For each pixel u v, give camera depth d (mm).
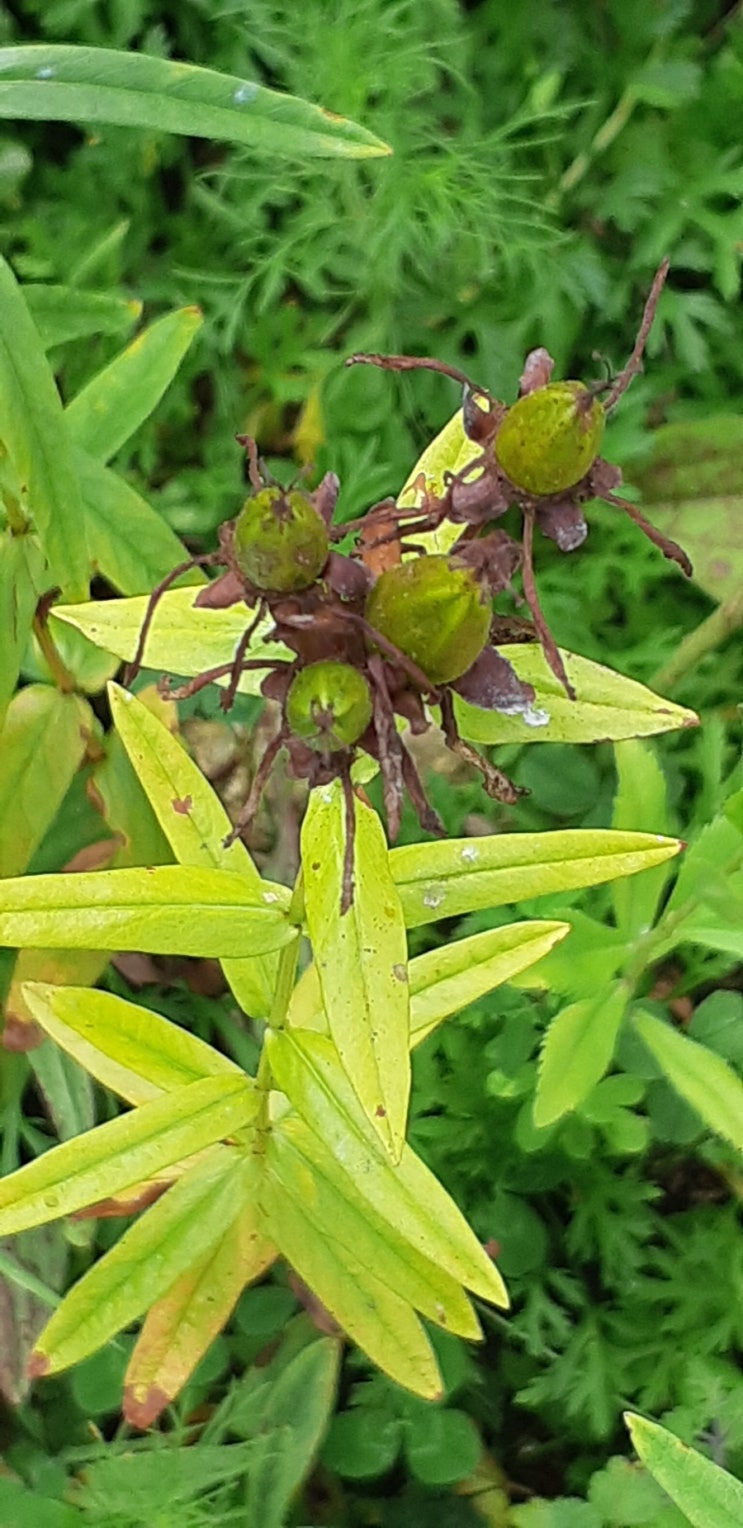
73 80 214
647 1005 314
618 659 363
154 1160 223
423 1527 300
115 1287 236
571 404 162
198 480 371
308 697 160
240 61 372
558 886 205
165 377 298
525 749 350
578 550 373
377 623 163
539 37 385
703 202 385
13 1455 295
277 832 346
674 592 377
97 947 197
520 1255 312
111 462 371
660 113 386
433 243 367
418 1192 213
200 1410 303
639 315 387
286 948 214
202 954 205
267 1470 272
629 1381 304
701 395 385
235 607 207
